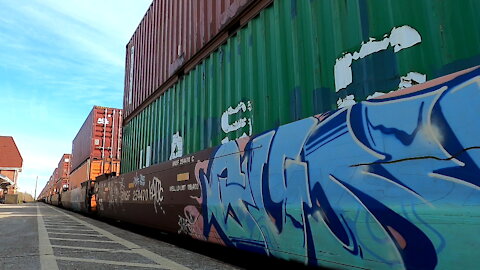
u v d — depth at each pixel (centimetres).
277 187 400
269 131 426
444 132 243
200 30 698
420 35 304
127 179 1012
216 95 614
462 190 229
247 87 523
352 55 361
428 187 249
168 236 859
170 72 842
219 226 508
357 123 312
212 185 536
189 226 601
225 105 580
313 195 350
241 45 548
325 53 392
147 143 978
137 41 1214
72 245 697
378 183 286
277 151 407
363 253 295
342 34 375
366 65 346
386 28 332
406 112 272
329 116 344
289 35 447
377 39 338
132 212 926
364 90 344
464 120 232
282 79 450
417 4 309
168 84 858
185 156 643
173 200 672
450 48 280
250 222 442
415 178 259
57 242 743
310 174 356
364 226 295
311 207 351
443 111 246
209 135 620
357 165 306
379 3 342
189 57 738
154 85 963
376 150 291
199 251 636
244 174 462
